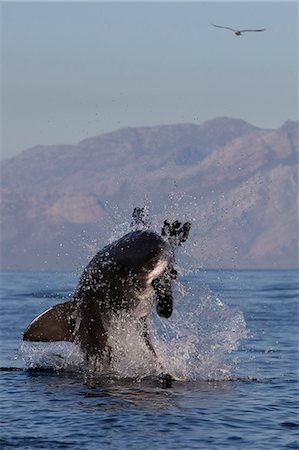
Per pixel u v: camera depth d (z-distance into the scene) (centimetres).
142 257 3828
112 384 3725
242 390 3612
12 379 3856
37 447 2711
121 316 4019
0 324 6359
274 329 6075
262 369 4203
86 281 4056
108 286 3969
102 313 4012
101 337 4025
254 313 7506
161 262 3788
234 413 3159
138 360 4038
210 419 3069
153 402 3338
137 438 2819
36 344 4662
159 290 3784
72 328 4094
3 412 3156
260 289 12369
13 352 4797
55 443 2753
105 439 2805
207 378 3891
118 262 3919
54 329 4094
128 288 3934
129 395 3472
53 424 2981
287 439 2830
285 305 8562
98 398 3409
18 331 5872
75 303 4072
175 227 3997
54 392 3538
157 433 2880
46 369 4119
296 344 5175
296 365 4338
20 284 14862
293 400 3400
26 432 2880
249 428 2958
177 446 2738
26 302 8894
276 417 3109
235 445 2755
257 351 4841
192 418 3077
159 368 4009
